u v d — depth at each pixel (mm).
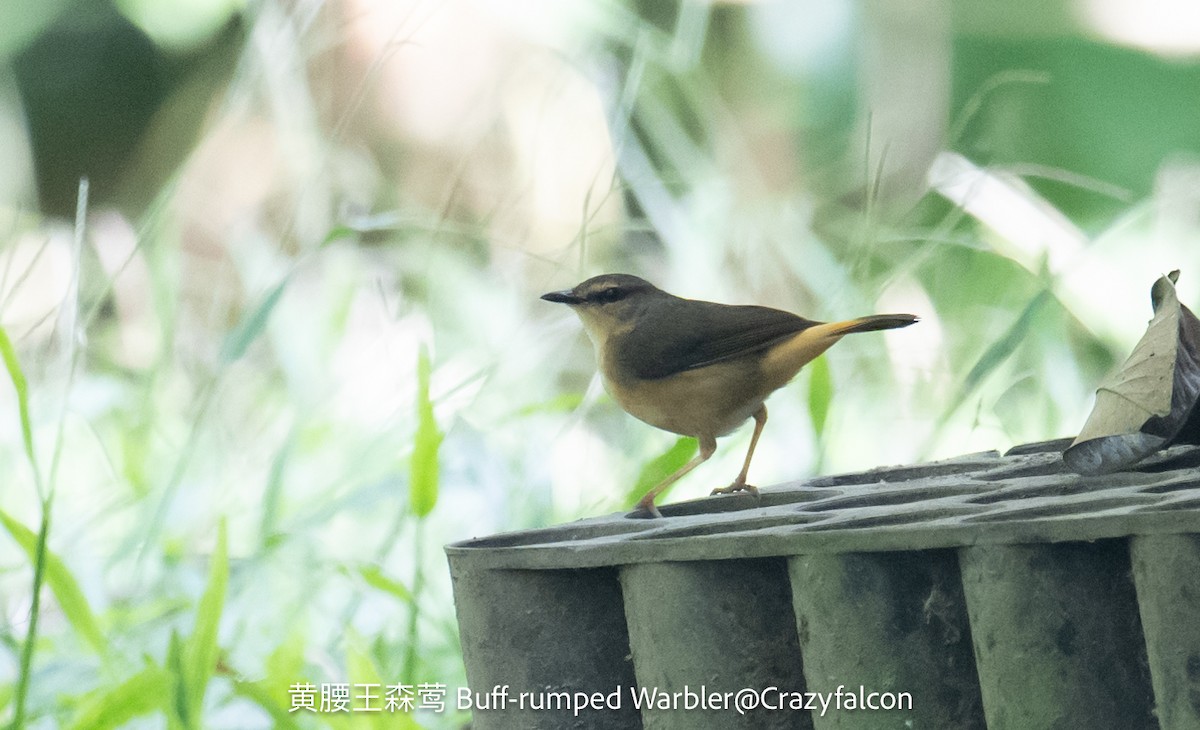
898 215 12852
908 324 7004
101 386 11547
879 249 12125
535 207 13023
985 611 4477
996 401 10891
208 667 6242
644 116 12594
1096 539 4359
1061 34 15508
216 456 10562
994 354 9352
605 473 10516
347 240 12305
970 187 10828
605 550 5086
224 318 12500
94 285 12852
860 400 11203
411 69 14039
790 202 12820
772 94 15492
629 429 10820
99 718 6258
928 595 4676
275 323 11812
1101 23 15438
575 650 5328
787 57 15523
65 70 17328
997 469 6121
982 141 14164
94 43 17266
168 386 12039
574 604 5332
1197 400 5273
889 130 14930
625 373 7312
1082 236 12391
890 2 15445
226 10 16516
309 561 8594
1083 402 11219
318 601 8922
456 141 13734
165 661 6809
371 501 8953
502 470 9594
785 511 5602
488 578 5367
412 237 12805
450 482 9500
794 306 12422
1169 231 13164
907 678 4656
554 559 5191
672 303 7406
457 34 14133
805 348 7094
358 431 10875
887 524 4898
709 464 10438
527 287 12477
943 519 4758
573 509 10047
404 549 9492
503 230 12570
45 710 7457
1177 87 15320
